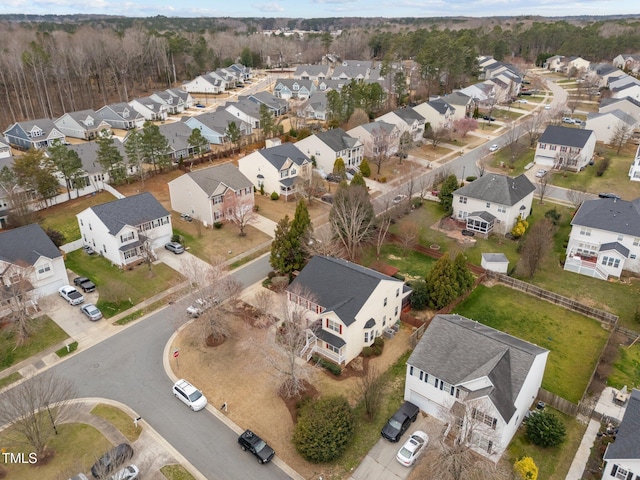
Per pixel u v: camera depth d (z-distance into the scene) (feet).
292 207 227.61
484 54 597.11
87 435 106.22
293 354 113.91
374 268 172.86
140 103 390.42
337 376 123.95
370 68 514.68
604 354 131.44
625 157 291.99
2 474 96.99
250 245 191.52
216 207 204.74
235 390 120.06
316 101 393.70
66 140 332.60
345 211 177.78
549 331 142.51
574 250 182.39
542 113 358.64
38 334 139.54
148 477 96.32
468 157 298.35
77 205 222.07
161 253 184.55
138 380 123.03
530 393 110.52
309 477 97.66
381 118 316.19
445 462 89.25
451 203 215.72
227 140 305.73
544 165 281.33
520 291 163.32
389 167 280.10
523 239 193.98
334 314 124.16
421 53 438.40
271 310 149.28
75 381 122.01
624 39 593.83
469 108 383.04
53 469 98.02
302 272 140.97
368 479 97.04
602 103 369.30
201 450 103.35
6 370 125.70
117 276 168.76
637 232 167.94
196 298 136.56
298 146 273.33
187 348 134.72
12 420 97.91
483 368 103.35
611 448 91.91
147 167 267.80
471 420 95.14
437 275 149.18
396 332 141.79
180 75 565.12
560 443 103.65
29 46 420.77
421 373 110.52
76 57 425.28
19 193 197.36
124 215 177.17
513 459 100.94
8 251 150.30
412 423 110.32
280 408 114.62
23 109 402.72
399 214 212.64
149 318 147.74
